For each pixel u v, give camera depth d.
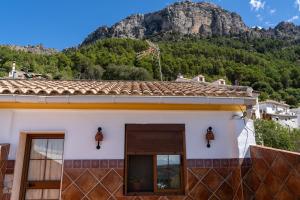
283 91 69.19
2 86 4.82
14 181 4.51
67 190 4.54
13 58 61.31
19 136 4.69
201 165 4.87
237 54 85.81
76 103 4.61
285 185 3.73
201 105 4.92
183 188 4.85
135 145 4.85
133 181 4.84
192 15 159.88
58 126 4.77
